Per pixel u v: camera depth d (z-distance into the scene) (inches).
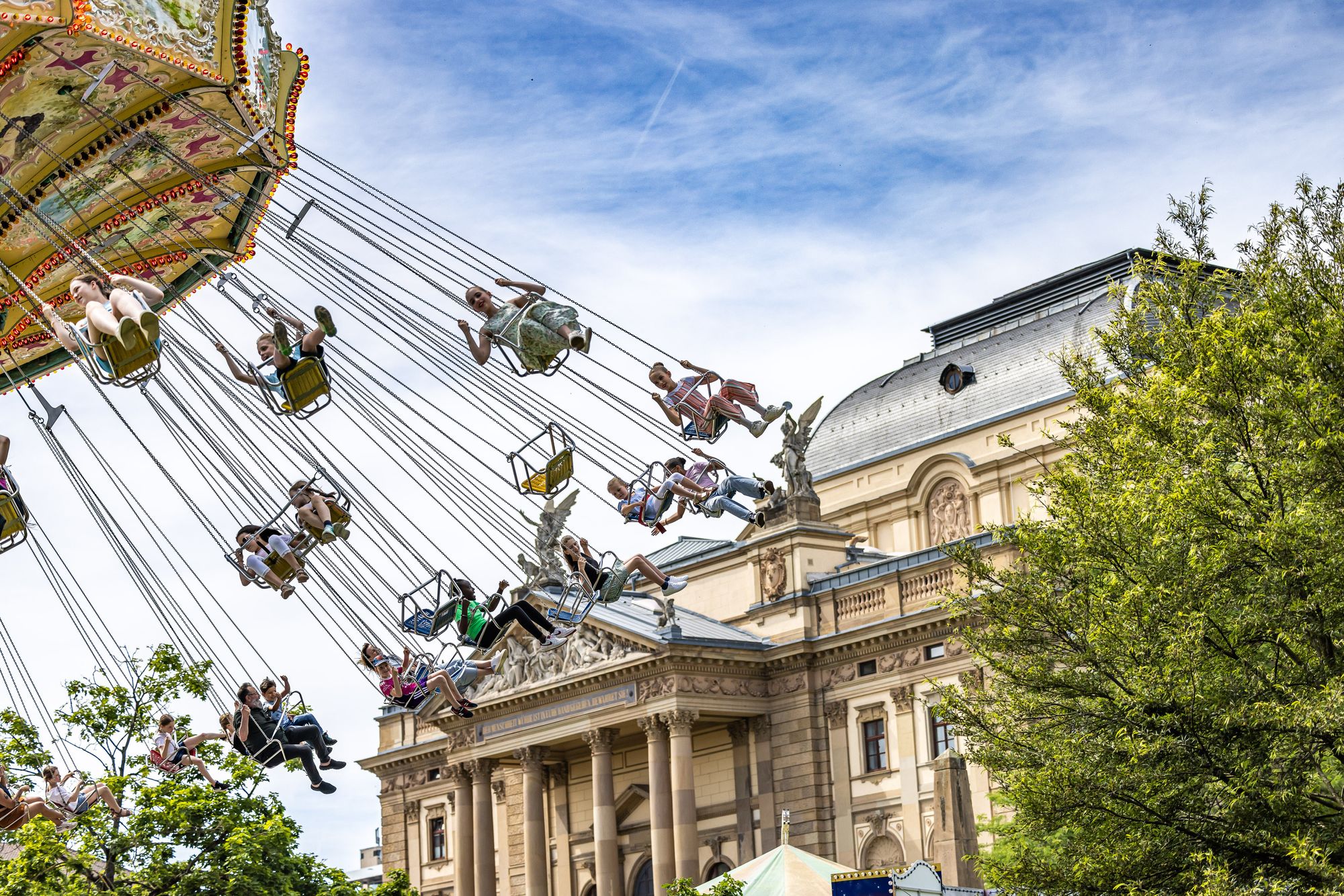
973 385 4269.2
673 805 3604.8
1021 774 1571.1
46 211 1435.8
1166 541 1513.3
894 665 3518.7
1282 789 1395.2
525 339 1321.4
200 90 1347.2
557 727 3887.8
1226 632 1473.9
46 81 1286.9
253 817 1958.7
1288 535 1438.2
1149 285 1728.6
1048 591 1647.4
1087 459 1732.3
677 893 2255.2
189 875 1865.2
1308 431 1487.5
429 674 1405.0
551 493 1402.6
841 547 3846.0
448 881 4475.9
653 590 4143.7
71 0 1196.5
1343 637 1466.5
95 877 1892.2
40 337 1646.2
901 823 3437.5
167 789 1914.4
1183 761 1460.4
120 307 1112.8
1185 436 1600.6
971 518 4109.3
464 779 4151.1
